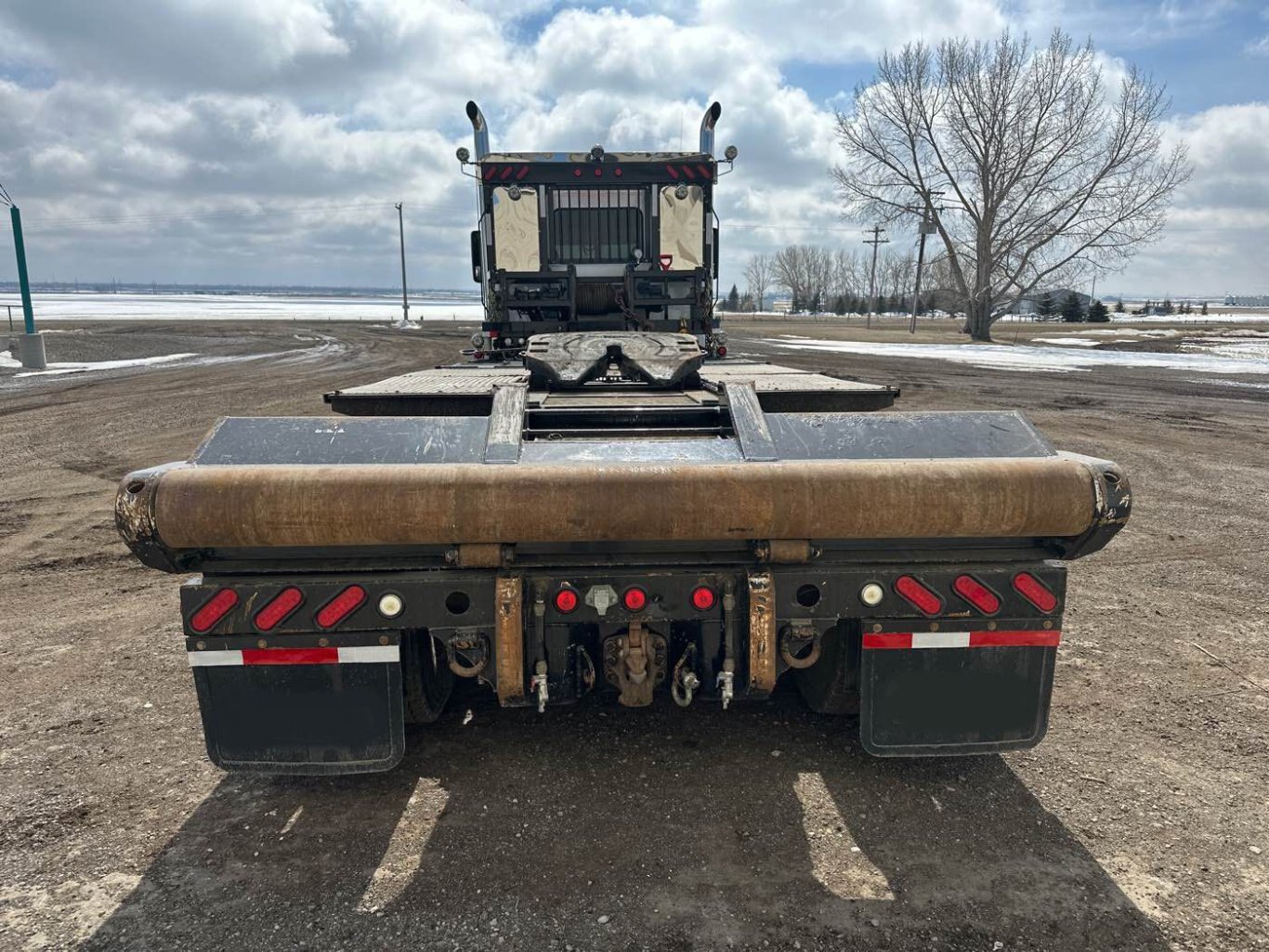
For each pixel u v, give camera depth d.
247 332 42.09
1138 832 2.71
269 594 2.50
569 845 2.64
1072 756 3.19
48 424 11.99
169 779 3.05
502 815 2.80
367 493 2.35
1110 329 50.47
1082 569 5.65
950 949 2.20
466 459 2.56
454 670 2.58
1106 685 3.85
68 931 2.27
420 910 2.35
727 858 2.57
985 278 36.06
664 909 2.35
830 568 2.58
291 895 2.41
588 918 2.31
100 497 7.88
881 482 2.43
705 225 6.15
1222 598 5.06
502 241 6.06
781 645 2.63
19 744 3.33
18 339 22.45
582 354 3.96
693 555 2.61
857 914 2.33
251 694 2.59
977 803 2.87
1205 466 9.10
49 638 4.51
